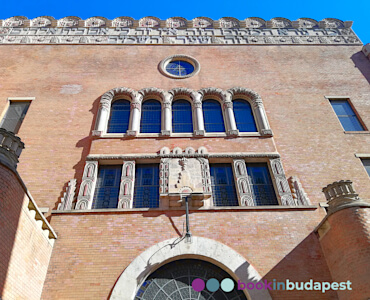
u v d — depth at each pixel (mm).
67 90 14914
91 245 9586
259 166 12445
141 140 12820
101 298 8602
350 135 13570
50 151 12367
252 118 14414
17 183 7570
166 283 9258
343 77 16391
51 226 9953
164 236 9875
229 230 10062
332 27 20078
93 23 19484
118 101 14859
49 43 17641
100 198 11234
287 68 16766
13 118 13922
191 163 11844
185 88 15078
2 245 6840
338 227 8781
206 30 19453
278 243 9820
